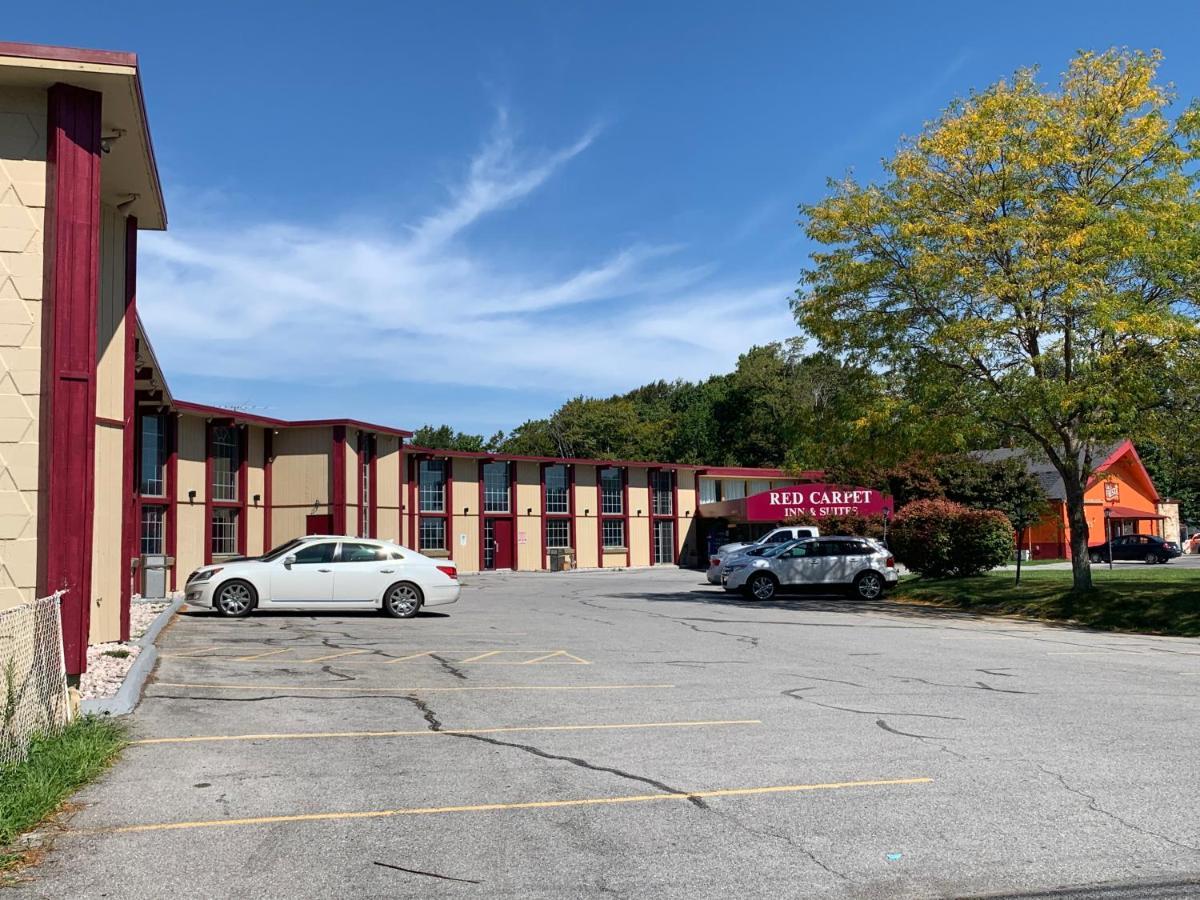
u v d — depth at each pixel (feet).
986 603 77.82
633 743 26.13
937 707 31.68
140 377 70.64
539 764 23.85
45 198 32.89
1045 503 89.35
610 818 19.60
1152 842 18.22
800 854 17.54
